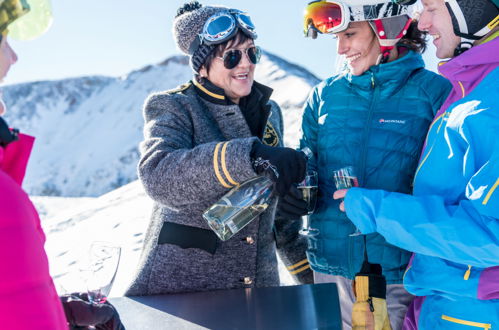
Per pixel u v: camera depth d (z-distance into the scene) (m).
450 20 1.76
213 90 2.11
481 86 1.64
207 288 2.00
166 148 1.93
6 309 0.89
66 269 4.11
